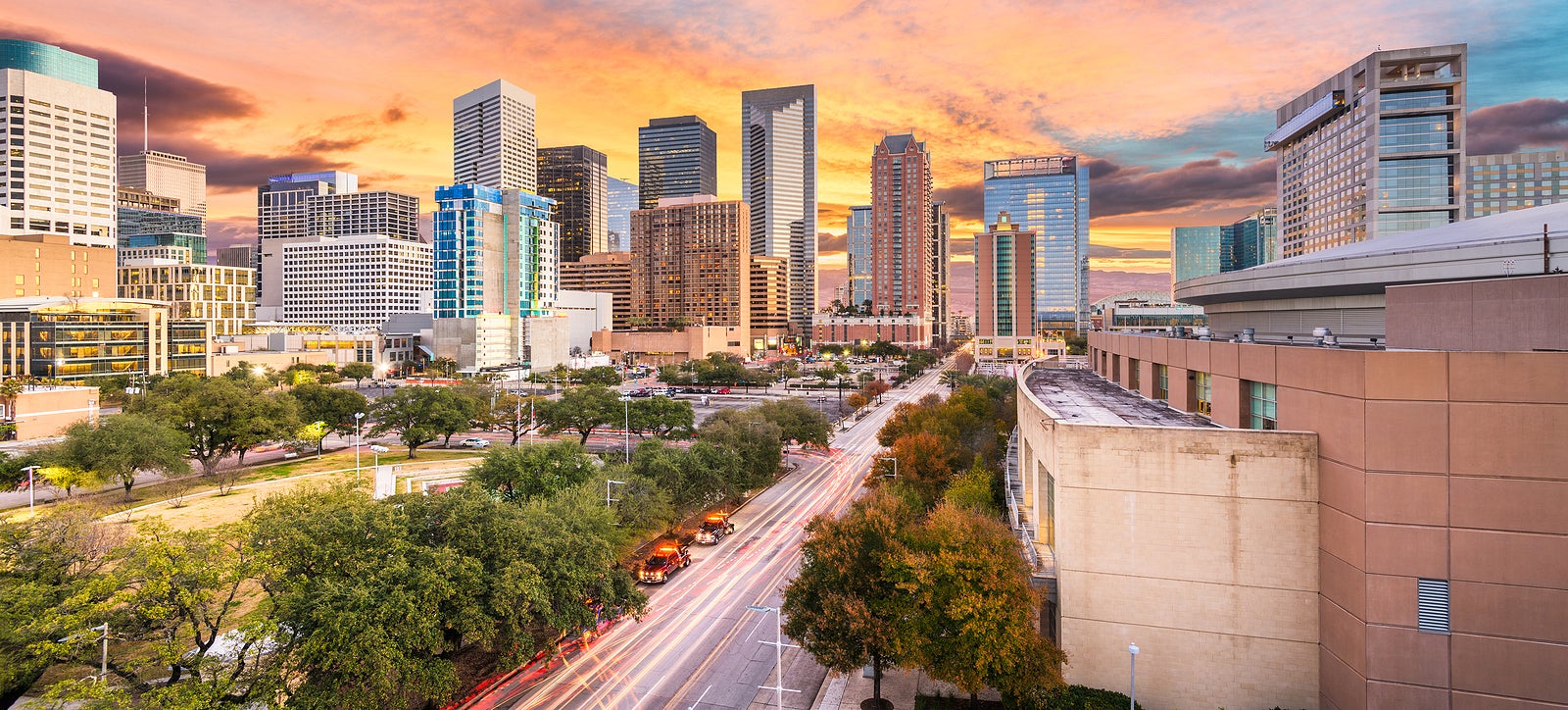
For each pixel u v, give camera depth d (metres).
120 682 30.08
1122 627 31.00
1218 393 37.19
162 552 28.86
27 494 67.69
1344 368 27.14
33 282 168.12
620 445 99.12
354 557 31.41
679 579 50.81
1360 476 26.23
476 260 199.50
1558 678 24.47
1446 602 25.41
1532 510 24.61
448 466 84.94
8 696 27.70
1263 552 29.31
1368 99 174.25
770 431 76.69
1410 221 169.12
